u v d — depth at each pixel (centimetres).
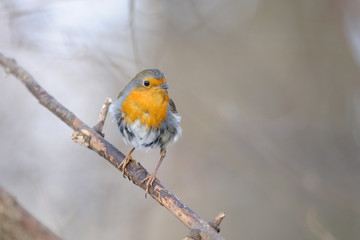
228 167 1340
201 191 1380
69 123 544
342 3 1391
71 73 1174
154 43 1304
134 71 1093
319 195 1258
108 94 1262
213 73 1399
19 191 1115
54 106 546
